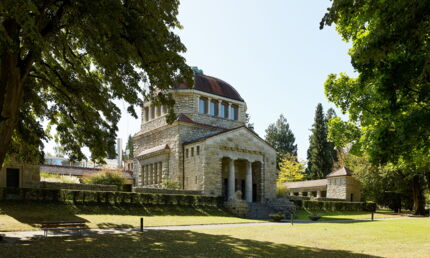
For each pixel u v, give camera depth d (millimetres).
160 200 35781
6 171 31297
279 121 104812
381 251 16219
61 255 13305
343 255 14797
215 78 57594
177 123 47406
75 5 15586
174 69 19750
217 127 51406
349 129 25547
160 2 18859
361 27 18172
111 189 35938
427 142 13031
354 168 56438
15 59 15719
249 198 46906
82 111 22094
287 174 86812
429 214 50969
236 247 16391
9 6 12031
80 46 20172
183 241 17969
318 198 55531
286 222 34469
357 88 22031
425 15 9531
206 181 42406
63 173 49875
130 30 17234
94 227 23891
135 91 19141
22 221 23344
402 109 13602
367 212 53906
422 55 11383
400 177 50188
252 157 48125
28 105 22859
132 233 21094
